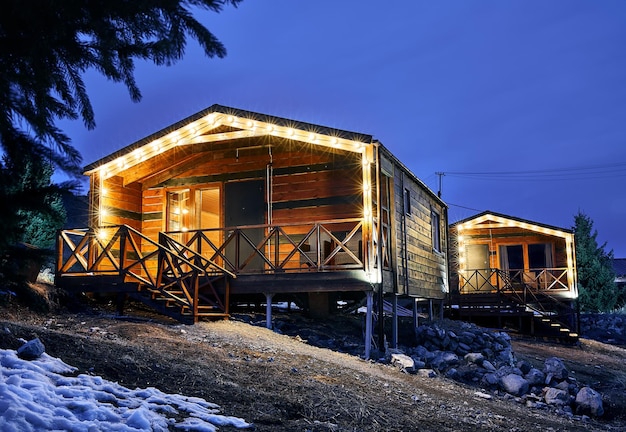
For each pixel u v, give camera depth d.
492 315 20.84
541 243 24.44
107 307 11.48
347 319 13.73
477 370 10.92
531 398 10.06
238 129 12.23
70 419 3.87
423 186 15.68
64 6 2.61
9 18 2.54
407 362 9.83
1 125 2.66
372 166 11.91
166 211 13.98
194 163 13.82
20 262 2.95
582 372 14.22
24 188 2.65
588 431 8.05
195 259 11.69
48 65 2.93
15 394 3.92
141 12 2.84
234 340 8.80
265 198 13.08
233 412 4.96
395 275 12.09
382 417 5.85
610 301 27.48
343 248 10.98
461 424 6.49
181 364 6.18
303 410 5.50
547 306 22.88
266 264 12.83
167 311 9.98
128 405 4.43
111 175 13.22
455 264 25.31
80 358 5.47
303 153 12.88
